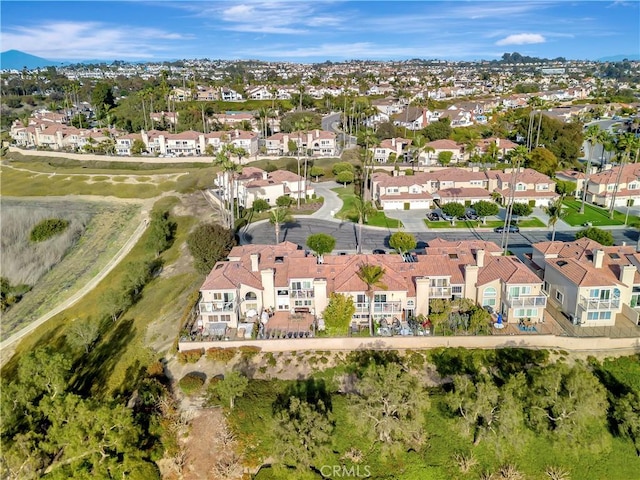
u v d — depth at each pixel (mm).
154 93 198875
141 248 93438
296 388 51406
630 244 83812
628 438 45156
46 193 128500
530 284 57562
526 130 153750
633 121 177000
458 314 58719
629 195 106875
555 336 55312
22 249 98250
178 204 113688
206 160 147375
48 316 76438
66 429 42938
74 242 102625
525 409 45656
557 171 125688
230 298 59000
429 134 157250
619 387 51344
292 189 113812
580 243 67562
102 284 82375
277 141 158125
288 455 42031
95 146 166250
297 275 60219
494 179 114000
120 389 54312
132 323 66125
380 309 58531
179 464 44719
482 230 93125
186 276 76062
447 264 61969
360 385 45781
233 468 43938
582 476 43062
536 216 101625
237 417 48031
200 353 55844
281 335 56875
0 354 69188
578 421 43344
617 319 59219
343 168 130375
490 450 44625
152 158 148375
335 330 57094
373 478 42781
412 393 43312
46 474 43469
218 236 72250
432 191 115688
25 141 189500
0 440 42750
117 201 120688
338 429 46781
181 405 50094
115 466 43125
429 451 44750
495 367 53125
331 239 73062
